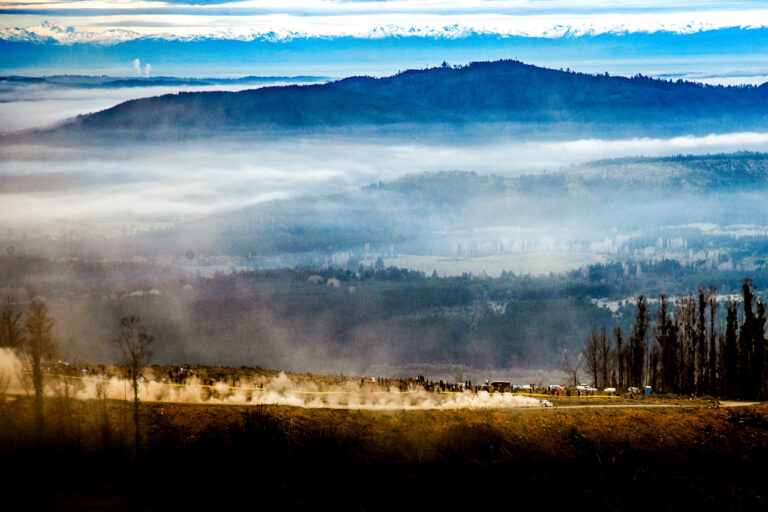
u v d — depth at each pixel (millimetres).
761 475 140625
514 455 138625
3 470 114625
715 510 127625
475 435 139750
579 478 135125
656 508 127375
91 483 115250
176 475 119000
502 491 128625
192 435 127812
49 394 132625
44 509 108125
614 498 128625
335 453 130750
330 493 122062
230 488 118188
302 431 133375
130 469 119312
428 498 124125
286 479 122812
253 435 129125
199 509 111062
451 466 133250
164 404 137000
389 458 132875
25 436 118562
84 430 123000
